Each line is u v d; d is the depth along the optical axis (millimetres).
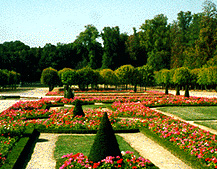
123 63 78125
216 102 24547
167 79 51062
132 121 14812
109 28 78000
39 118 17234
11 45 94812
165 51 71000
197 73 51969
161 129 12648
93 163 7512
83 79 48719
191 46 69500
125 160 7816
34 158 9359
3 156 8578
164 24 77375
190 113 19359
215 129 13812
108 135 7695
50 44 83875
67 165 7477
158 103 24422
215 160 7820
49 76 49031
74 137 12523
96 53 80188
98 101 26547
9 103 27641
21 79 79188
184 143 10070
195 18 86375
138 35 88250
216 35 58500
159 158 9398
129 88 59938
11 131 11195
